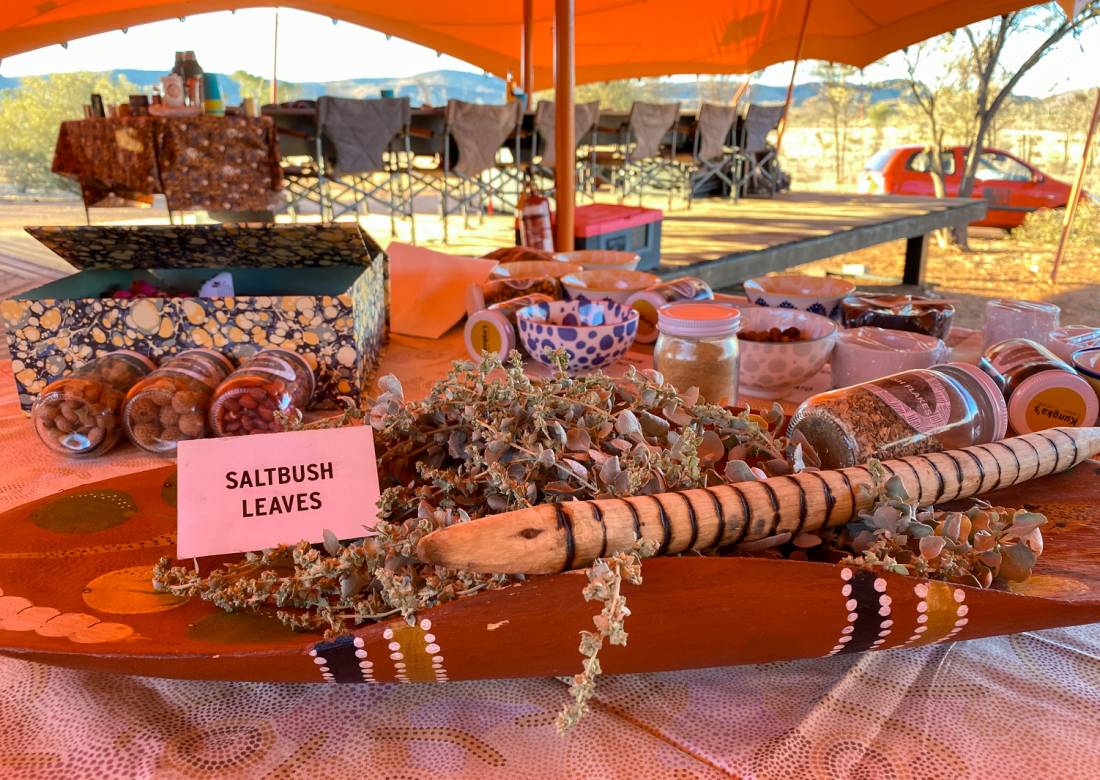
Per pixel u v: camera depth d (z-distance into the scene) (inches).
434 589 16.4
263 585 17.5
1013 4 155.6
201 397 32.0
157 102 146.3
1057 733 16.8
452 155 193.8
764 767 16.0
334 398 38.1
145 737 16.8
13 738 16.9
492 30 237.1
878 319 39.9
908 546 17.6
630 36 253.4
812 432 24.2
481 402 20.5
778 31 227.5
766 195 279.4
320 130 169.9
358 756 16.3
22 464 32.6
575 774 15.9
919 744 16.6
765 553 18.0
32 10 175.5
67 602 18.0
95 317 36.3
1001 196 315.9
